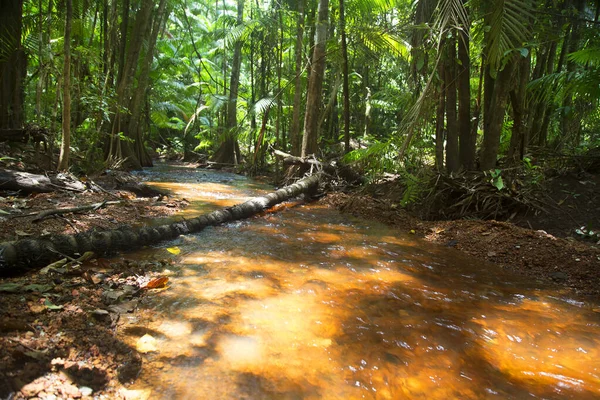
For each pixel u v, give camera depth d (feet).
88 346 5.96
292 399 5.30
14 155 19.40
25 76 23.77
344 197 21.68
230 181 29.94
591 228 13.39
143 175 30.09
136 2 36.94
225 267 10.25
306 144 27.25
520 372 6.27
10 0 21.43
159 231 12.39
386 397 5.50
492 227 14.02
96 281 8.48
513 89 16.65
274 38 35.27
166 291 8.49
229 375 5.70
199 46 53.83
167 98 56.13
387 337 7.10
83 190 17.15
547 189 16.14
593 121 24.32
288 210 19.21
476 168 19.36
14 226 11.20
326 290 9.08
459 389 5.77
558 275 10.71
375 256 11.98
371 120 47.37
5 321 6.10
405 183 18.52
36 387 4.92
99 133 25.11
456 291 9.49
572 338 7.38
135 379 5.47
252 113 29.55
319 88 27.04
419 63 15.53
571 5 17.81
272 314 7.70
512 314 8.34
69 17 16.67
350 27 25.07
